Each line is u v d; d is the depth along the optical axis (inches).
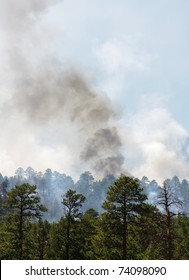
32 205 1432.1
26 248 1427.2
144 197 1279.5
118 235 1316.4
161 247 1131.3
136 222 1268.5
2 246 1392.7
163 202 1036.5
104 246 1322.6
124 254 1268.5
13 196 1409.9
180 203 1039.0
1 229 1470.2
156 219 1094.4
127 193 1270.9
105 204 1286.9
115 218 1274.6
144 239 1318.9
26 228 1457.9
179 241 1369.3
